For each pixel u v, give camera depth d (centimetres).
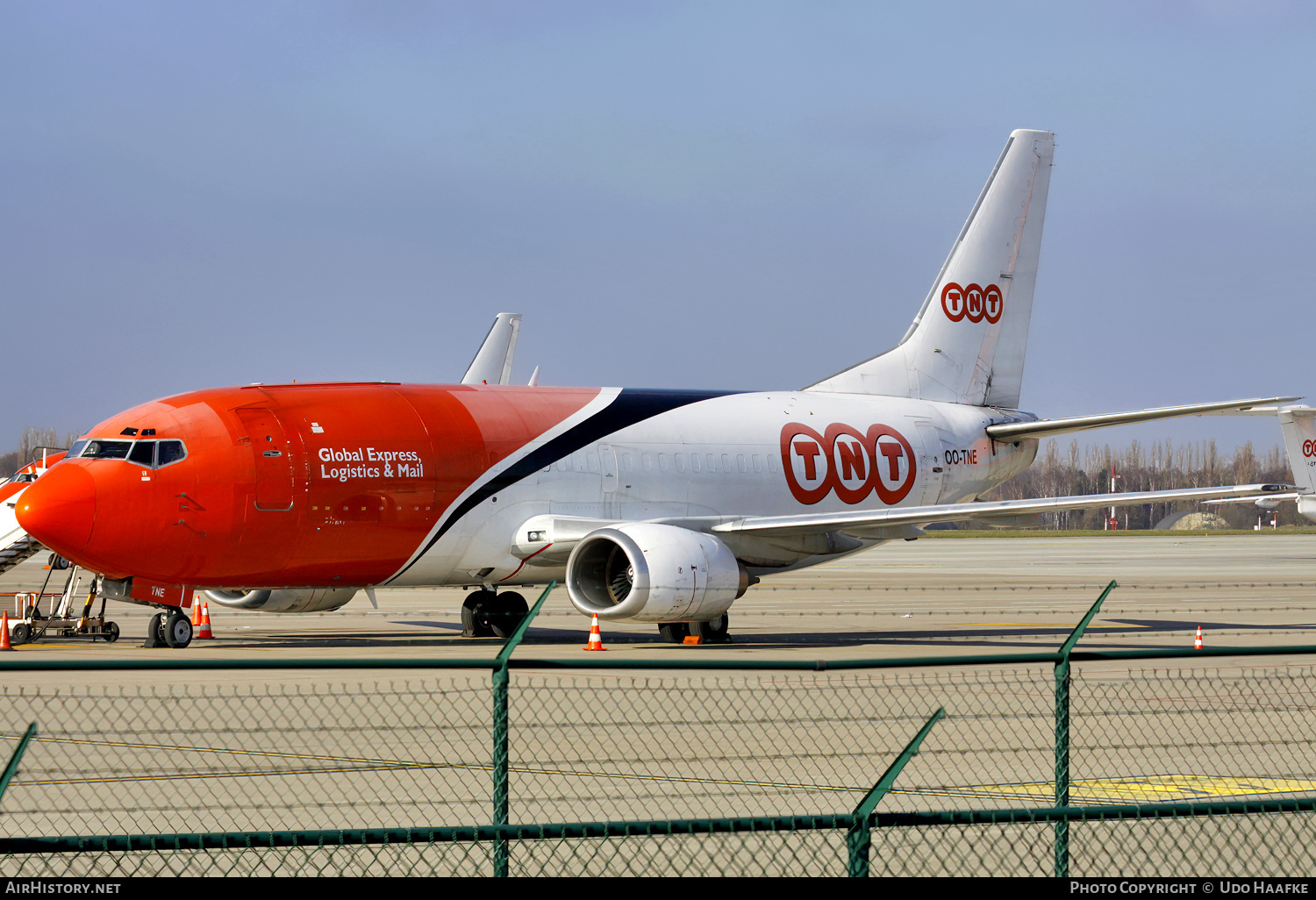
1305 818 3856
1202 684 6825
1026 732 5266
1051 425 11912
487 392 9875
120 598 8975
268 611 9925
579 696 6206
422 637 10138
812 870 3353
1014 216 12619
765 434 10844
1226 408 10194
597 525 9581
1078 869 3378
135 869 3334
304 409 8931
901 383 12119
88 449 8488
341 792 4131
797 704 5981
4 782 2447
